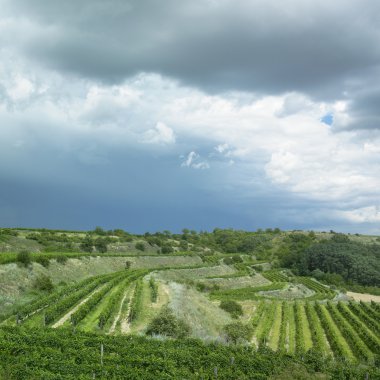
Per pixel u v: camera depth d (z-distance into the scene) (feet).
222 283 447.01
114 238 487.61
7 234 373.81
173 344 150.82
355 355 223.30
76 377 106.73
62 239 407.64
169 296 243.81
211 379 128.88
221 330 222.48
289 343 239.09
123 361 122.62
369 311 351.25
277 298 411.34
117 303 211.82
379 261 652.89
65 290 215.92
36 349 120.16
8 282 194.39
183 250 570.05
